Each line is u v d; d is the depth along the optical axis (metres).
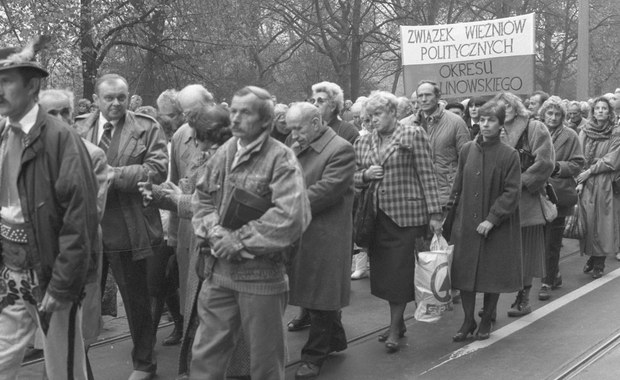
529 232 7.03
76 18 15.83
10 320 3.87
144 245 5.18
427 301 5.88
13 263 3.81
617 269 9.13
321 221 5.30
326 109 6.27
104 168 4.41
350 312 7.25
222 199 4.04
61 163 3.68
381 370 5.58
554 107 8.04
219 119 4.93
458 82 9.92
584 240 8.71
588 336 6.31
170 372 5.56
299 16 26.38
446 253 5.93
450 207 6.38
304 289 5.30
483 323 6.32
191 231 4.96
